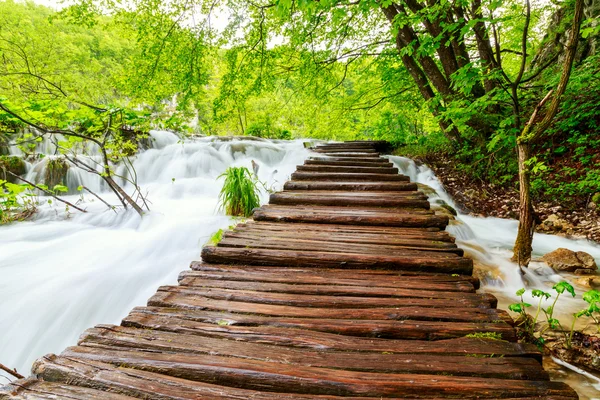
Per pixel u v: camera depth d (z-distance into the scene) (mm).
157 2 7016
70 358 1493
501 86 4117
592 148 5699
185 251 4297
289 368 1478
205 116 20797
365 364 1524
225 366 1473
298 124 16812
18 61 10773
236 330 1802
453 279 2500
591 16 7527
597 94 5645
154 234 4848
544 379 1454
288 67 9352
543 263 3707
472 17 5195
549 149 6215
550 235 4953
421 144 9680
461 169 7633
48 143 8617
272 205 4539
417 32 6914
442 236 3293
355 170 6438
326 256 2783
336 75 10289
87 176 7719
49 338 2889
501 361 1559
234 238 3232
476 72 3957
